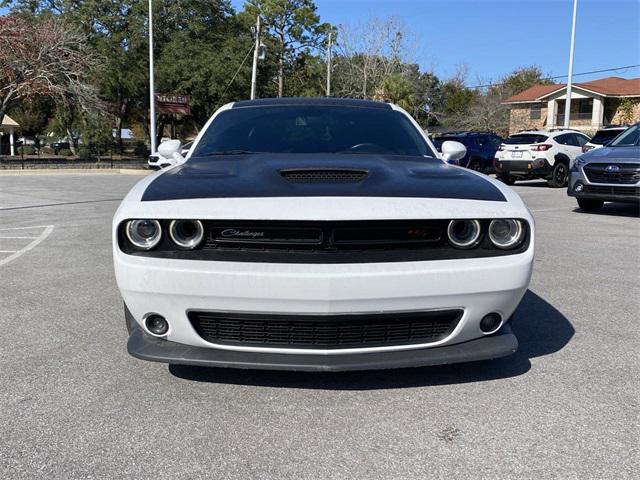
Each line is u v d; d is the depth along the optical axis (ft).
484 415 9.77
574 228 30.30
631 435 9.12
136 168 93.97
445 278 9.34
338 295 9.11
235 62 119.96
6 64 90.89
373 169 11.30
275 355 9.62
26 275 19.95
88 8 119.14
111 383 11.07
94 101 99.55
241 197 9.72
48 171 84.43
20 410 10.01
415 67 154.71
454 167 12.36
